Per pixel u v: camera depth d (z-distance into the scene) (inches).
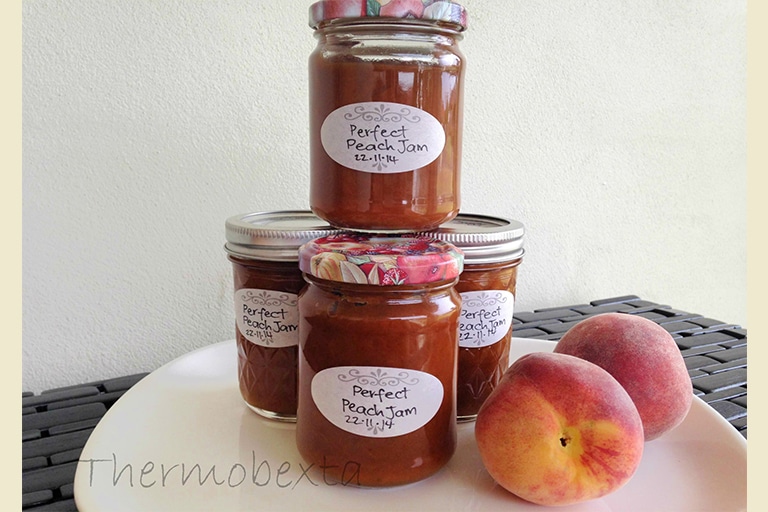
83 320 31.6
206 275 33.5
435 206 21.6
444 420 21.6
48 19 28.4
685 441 24.5
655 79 42.6
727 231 47.8
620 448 19.6
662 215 45.3
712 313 48.9
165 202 31.9
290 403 25.7
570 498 20.0
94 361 32.2
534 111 39.4
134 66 30.2
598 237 43.5
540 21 38.3
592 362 23.4
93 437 23.0
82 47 29.1
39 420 26.8
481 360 25.4
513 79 38.3
